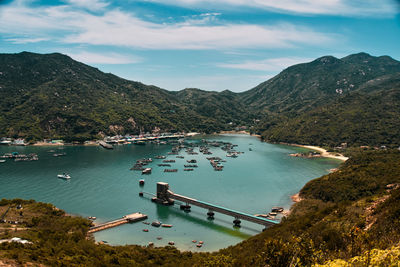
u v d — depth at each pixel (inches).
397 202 3737.7
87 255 4399.6
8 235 4675.2
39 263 3496.6
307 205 7436.0
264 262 2620.6
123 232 6382.9
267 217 7135.8
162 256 4916.3
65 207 7701.8
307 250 2422.5
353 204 4845.0
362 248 2263.8
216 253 5027.1
